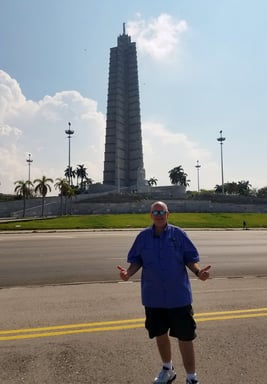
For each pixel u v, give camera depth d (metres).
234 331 6.24
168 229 4.62
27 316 7.13
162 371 4.41
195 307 7.86
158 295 4.38
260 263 15.52
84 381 4.43
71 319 6.93
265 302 8.31
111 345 5.59
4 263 15.25
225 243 24.66
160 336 4.45
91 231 39.31
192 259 4.55
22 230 39.91
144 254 4.52
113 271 13.25
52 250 19.95
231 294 9.16
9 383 4.37
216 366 4.84
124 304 8.09
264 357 5.13
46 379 4.48
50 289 9.80
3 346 5.55
